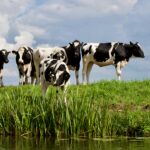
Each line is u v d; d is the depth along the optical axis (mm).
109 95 20266
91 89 21266
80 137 14266
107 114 14555
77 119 14414
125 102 19141
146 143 12844
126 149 11805
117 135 14555
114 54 27094
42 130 14578
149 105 18516
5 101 16078
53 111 14664
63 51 25625
